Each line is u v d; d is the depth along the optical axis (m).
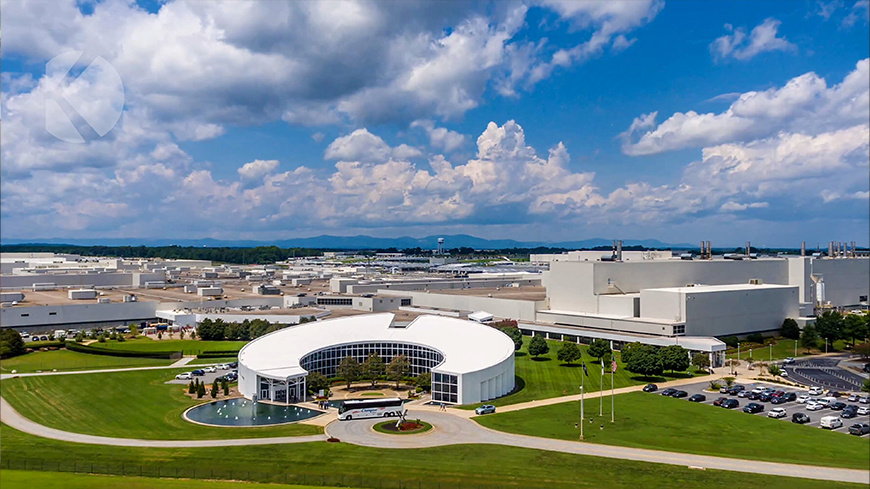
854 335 175.38
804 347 182.88
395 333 147.25
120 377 144.50
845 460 85.50
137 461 86.25
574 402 119.44
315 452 89.94
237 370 150.12
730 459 85.75
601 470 81.44
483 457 87.19
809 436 97.19
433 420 107.06
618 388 131.75
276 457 87.81
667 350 143.62
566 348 155.12
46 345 178.00
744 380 140.12
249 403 120.38
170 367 156.50
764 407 116.06
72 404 120.56
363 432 100.25
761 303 193.38
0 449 91.31
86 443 95.12
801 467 82.19
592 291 197.50
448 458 86.88
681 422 104.81
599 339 173.00
